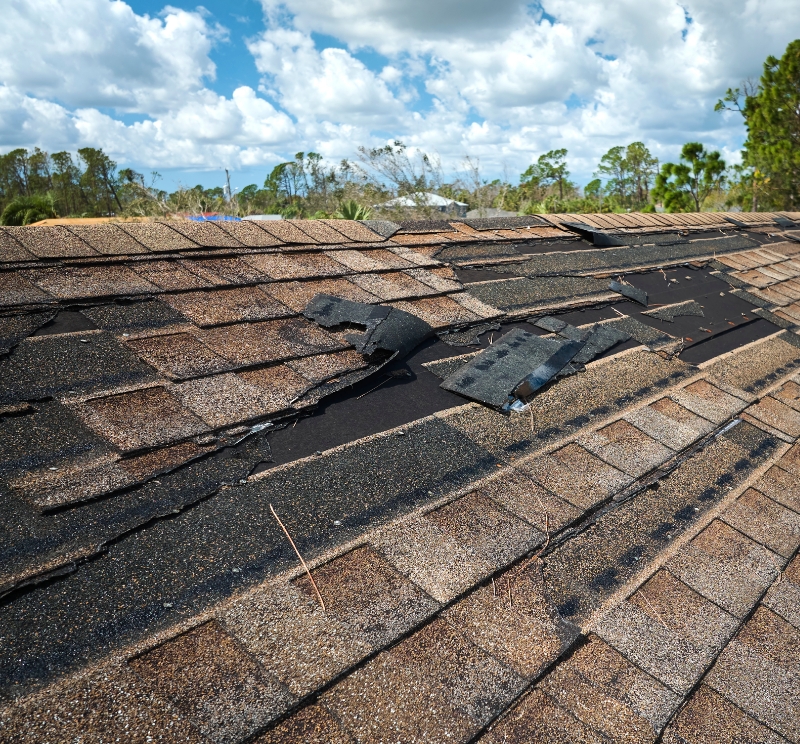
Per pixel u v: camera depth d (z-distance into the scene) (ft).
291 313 19.20
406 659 9.84
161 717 8.21
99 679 8.54
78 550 10.40
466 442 15.67
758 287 34.45
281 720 8.55
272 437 14.42
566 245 33.65
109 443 12.60
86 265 18.34
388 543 11.96
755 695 11.08
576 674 10.52
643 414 18.88
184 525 11.45
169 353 15.78
